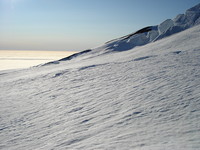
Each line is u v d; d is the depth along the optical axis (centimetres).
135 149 370
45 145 512
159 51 2438
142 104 700
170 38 3384
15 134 642
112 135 483
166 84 912
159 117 550
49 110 888
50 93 1266
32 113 878
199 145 339
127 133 476
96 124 605
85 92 1120
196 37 2703
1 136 635
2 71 3894
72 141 501
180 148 337
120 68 1750
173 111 574
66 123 675
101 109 756
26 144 546
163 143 376
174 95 726
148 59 1927
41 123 723
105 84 1229
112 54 3828
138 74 1315
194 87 778
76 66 2525
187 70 1131
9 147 539
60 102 998
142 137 432
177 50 2089
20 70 3750
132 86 1020
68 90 1265
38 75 2256
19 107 1016
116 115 648
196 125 447
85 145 450
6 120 812
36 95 1271
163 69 1300
